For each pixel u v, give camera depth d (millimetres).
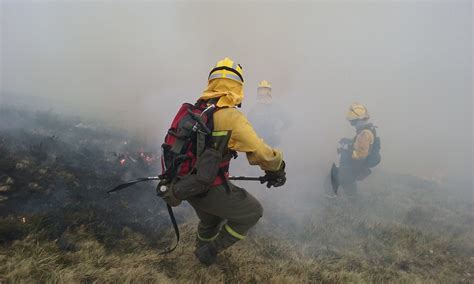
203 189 2033
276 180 2242
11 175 2883
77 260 2287
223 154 2111
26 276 2012
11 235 2312
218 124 2041
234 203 2211
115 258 2398
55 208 2738
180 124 2096
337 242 3492
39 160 3344
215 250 2383
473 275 3330
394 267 3244
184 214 3365
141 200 3305
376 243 3578
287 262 2924
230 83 2160
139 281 2242
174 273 2475
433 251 3619
